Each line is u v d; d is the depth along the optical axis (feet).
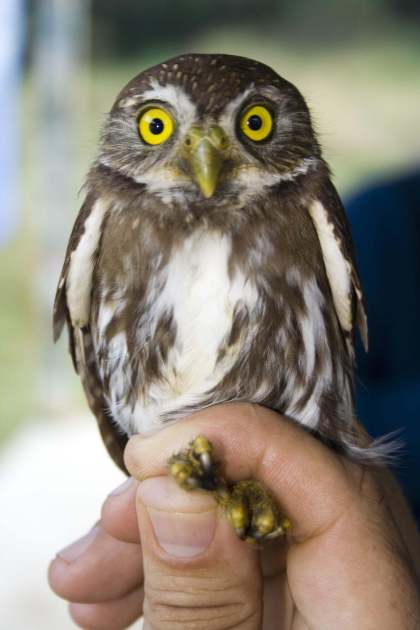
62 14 3.51
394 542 1.31
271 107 1.45
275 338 1.41
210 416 1.32
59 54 3.51
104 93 4.79
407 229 1.78
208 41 5.90
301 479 1.31
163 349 1.42
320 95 5.30
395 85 5.37
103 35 5.67
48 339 3.31
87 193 1.48
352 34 5.79
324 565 1.30
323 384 1.43
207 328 1.41
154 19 5.81
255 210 1.42
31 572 2.27
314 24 5.94
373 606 1.29
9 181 3.98
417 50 5.73
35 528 2.43
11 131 3.92
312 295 1.43
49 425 3.08
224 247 1.42
